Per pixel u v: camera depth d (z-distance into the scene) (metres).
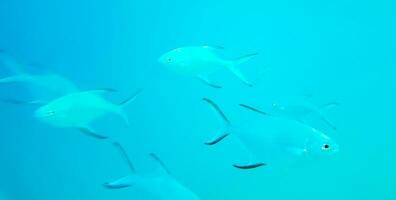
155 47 13.95
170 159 9.32
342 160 8.18
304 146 2.56
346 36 12.97
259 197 7.68
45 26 15.12
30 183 9.05
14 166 9.47
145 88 11.30
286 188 7.72
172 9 13.47
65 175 9.26
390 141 8.54
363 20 12.86
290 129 2.60
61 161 9.59
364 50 12.73
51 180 9.20
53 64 14.88
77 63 14.84
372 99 10.60
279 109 4.63
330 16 13.06
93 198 8.65
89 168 9.53
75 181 9.14
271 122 2.63
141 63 13.52
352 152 8.41
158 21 13.75
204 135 10.02
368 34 12.84
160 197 2.80
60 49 15.12
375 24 12.83
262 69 8.78
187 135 10.12
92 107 3.67
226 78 10.58
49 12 14.99
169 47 13.95
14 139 10.01
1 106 10.50
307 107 4.59
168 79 11.12
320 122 8.83
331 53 12.96
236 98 10.48
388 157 8.09
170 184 2.82
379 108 10.09
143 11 13.71
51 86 5.67
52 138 9.98
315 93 11.14
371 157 8.21
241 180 8.18
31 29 15.16
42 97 5.64
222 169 8.62
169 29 13.80
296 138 2.57
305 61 12.93
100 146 9.84
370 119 9.53
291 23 13.23
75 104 3.63
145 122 10.58
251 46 13.46
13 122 10.47
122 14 13.83
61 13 14.82
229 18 13.46
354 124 9.38
